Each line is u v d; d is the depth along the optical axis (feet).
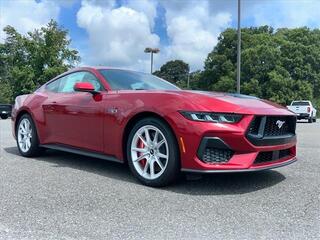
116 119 14.85
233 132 12.51
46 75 124.36
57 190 13.26
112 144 15.14
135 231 9.66
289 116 14.37
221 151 12.75
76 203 11.85
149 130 14.03
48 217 10.62
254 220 10.44
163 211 11.15
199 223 10.21
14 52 129.70
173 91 14.25
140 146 14.35
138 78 17.51
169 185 13.80
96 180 14.74
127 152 14.62
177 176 13.53
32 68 127.24
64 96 17.85
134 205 11.69
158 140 13.76
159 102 13.57
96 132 15.76
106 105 15.34
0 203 11.78
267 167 13.29
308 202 12.06
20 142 20.27
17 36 128.06
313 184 14.32
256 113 12.95
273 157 13.70
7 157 19.85
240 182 14.52
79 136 16.66
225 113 12.68
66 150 17.47
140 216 10.73
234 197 12.59
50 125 18.31
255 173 16.10
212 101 13.08
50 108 18.22
